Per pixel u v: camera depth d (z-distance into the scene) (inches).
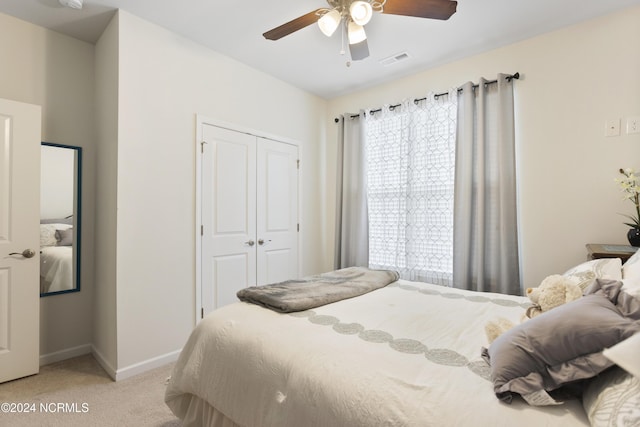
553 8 86.0
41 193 93.7
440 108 118.0
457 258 110.8
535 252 99.0
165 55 96.7
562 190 95.0
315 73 127.0
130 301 88.4
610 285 41.1
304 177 144.3
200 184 105.1
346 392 37.4
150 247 92.9
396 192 129.6
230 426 50.5
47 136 95.1
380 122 134.3
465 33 97.7
